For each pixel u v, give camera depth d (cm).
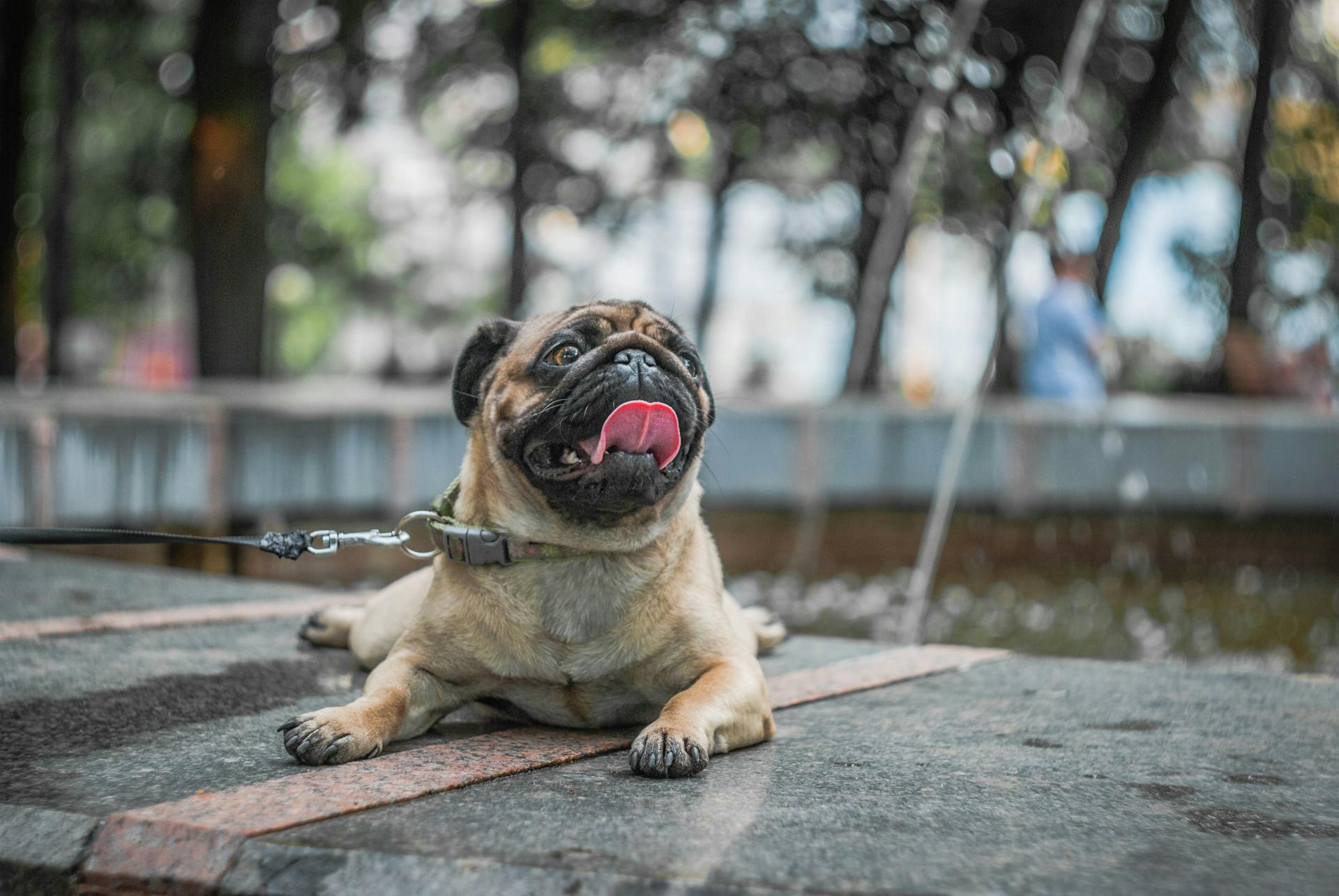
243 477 950
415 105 1708
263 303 1310
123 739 302
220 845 218
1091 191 1686
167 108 1758
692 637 311
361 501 1016
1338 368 1695
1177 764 288
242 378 1287
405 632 320
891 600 941
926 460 1145
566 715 322
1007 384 1551
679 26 1449
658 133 1675
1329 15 1631
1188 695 385
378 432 1020
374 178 2425
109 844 225
